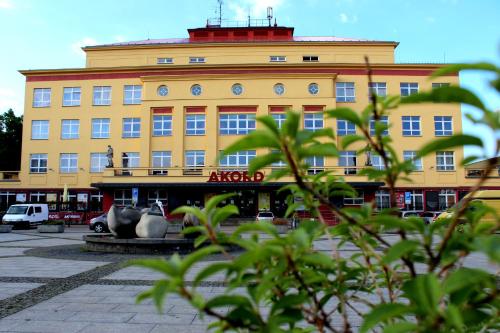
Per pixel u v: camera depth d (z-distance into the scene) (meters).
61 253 13.84
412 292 1.27
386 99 1.35
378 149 1.37
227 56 43.81
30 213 33.34
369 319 1.26
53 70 42.16
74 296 6.98
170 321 5.40
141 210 16.09
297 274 1.49
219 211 1.58
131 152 41.09
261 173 36.03
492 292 1.33
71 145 41.69
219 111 39.69
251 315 1.36
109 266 10.73
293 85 39.25
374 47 43.47
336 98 40.19
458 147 1.18
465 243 1.19
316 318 1.58
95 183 37.12
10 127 57.75
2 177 42.72
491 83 1.06
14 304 6.37
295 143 1.27
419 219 1.42
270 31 47.84
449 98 1.13
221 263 1.23
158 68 40.81
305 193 1.72
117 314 5.76
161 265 1.17
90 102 42.00
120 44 46.16
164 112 39.94
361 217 1.61
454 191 38.81
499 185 37.69
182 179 36.88
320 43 43.56
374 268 1.94
